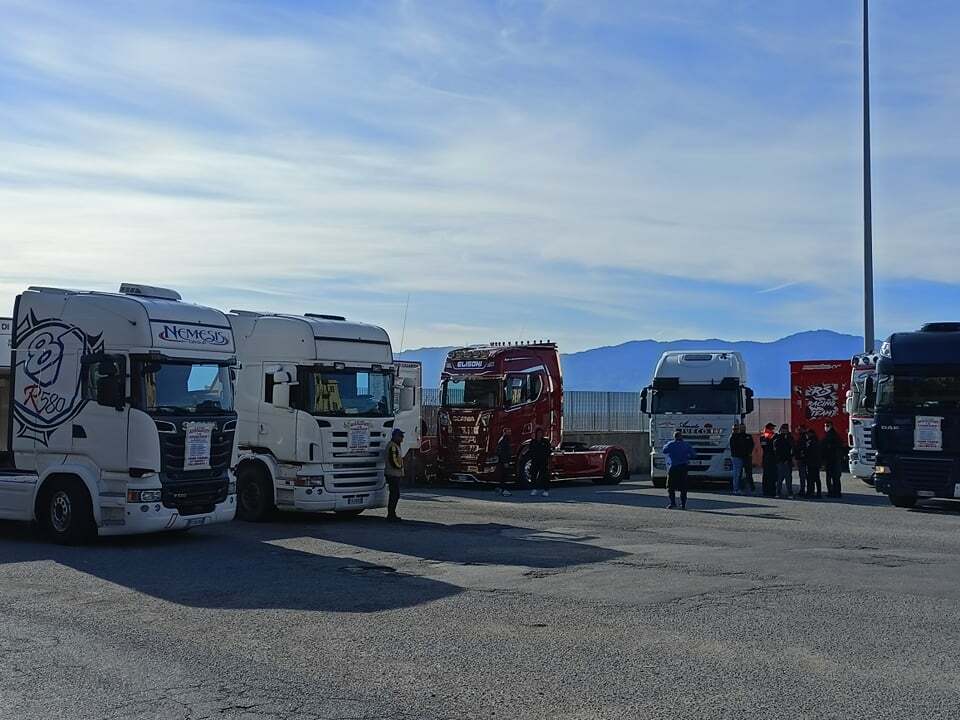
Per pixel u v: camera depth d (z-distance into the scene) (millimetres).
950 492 20891
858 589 11266
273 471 18500
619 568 12844
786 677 7539
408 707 6824
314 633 9094
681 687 7289
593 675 7617
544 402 28188
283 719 6559
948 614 9867
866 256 33656
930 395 21328
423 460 28875
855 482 31469
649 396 28359
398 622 9570
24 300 15984
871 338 33438
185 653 8320
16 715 6609
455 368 27953
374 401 19234
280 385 18234
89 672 7695
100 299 15305
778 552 14383
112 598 10812
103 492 14922
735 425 26688
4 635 8977
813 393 33531
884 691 7160
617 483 30188
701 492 27016
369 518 19422
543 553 14258
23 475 15719
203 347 15789
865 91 33969
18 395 15875
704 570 12664
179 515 15125
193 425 15328
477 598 10805
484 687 7305
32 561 13492
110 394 14719
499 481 26266
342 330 18984
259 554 14234
